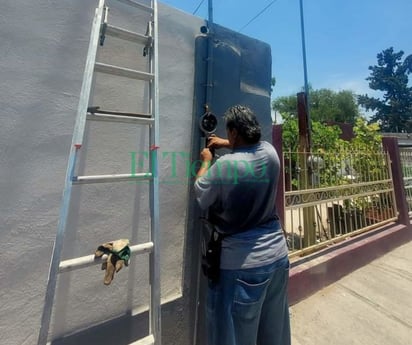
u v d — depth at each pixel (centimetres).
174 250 193
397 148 480
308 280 300
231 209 152
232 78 224
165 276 189
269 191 160
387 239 423
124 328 171
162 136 188
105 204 165
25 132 141
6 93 136
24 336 140
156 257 142
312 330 247
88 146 159
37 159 143
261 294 146
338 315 269
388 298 299
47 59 147
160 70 188
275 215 171
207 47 209
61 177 150
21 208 139
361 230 403
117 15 169
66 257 151
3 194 135
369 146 473
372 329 250
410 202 526
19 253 138
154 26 165
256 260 146
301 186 327
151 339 135
